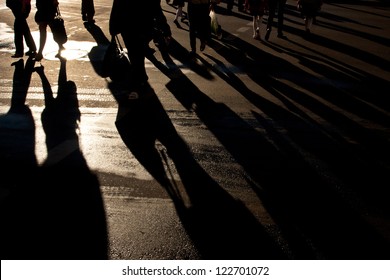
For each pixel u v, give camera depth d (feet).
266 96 23.90
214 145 17.69
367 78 28.17
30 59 30.60
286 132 19.17
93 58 31.42
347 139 18.65
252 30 43.21
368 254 11.39
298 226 12.49
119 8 21.84
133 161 16.20
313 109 22.13
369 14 60.90
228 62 30.81
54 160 16.10
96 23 45.24
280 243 11.73
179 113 21.07
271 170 15.72
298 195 14.12
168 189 14.32
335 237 12.03
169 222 12.54
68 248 11.37
